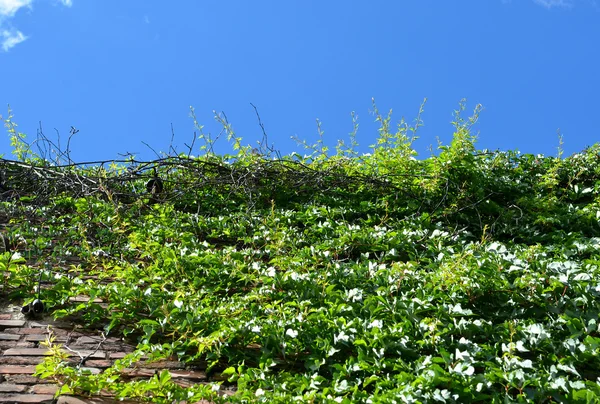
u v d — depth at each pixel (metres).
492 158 10.09
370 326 4.96
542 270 5.83
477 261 6.05
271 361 4.63
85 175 8.67
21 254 6.38
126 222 7.25
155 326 5.05
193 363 4.75
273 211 7.68
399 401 4.07
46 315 5.24
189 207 8.37
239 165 9.12
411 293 5.57
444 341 4.82
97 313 5.20
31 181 8.52
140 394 4.21
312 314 5.09
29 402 4.12
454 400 4.11
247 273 6.20
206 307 5.34
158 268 6.13
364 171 9.30
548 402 4.19
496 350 4.70
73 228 7.04
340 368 4.51
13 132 9.30
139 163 9.05
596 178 9.73
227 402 4.25
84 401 4.19
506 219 8.21
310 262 6.44
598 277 5.85
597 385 4.24
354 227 7.28
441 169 8.99
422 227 7.75
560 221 8.16
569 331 5.07
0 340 4.81
